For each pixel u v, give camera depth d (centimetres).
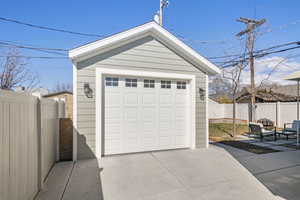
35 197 298
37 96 317
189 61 609
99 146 506
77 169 424
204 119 630
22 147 241
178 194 312
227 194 311
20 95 234
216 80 1290
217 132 1027
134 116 555
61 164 458
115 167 436
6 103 195
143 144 564
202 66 624
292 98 1672
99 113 507
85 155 497
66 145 493
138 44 551
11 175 206
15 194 217
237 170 423
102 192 319
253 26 1035
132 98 554
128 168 430
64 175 390
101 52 513
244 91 1524
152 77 570
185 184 350
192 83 612
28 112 266
